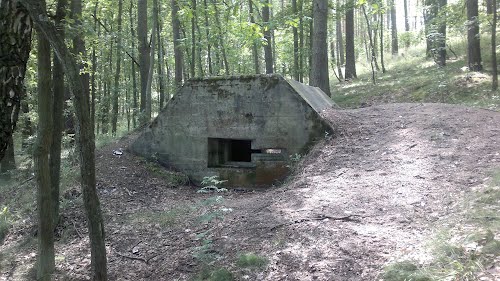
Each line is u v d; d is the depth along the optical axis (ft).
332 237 17.79
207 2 52.34
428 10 74.54
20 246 23.50
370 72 77.61
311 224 19.35
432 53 66.69
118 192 28.89
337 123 32.27
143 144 34.09
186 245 20.36
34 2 11.39
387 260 15.21
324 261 16.15
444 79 53.26
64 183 28.84
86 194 14.56
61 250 22.18
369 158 27.27
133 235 22.58
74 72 13.83
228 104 32.27
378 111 37.19
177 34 54.44
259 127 31.78
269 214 21.66
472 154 25.00
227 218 22.44
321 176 26.32
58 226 24.25
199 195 29.68
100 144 40.63
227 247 19.12
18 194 30.40
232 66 77.05
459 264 13.05
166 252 20.20
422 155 26.13
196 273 17.85
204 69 75.46
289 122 31.27
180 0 26.20
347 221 19.25
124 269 19.48
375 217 19.21
